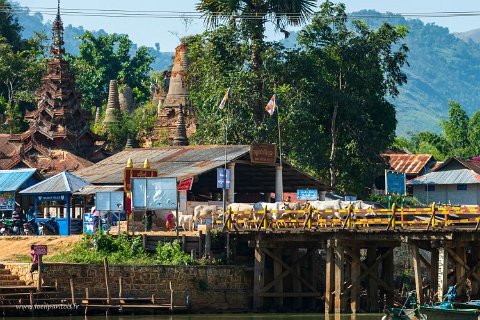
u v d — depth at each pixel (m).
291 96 139.38
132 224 98.56
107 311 89.31
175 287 92.56
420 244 90.81
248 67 144.62
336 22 147.12
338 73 147.62
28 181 117.88
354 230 90.00
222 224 100.75
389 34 148.62
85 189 110.62
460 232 86.50
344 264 97.38
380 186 171.25
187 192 121.12
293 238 94.12
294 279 97.44
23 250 98.19
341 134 148.00
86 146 170.38
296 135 141.88
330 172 145.38
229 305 94.94
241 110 140.38
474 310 79.12
